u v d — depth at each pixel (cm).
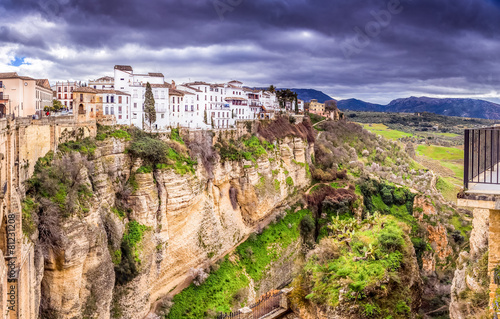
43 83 7444
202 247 6531
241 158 7769
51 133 4288
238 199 7781
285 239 8194
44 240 3706
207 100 9744
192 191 6159
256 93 11931
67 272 3866
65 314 3884
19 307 2800
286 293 4547
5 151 3075
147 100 6956
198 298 5903
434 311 5309
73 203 4034
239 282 6656
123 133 5672
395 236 4547
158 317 5225
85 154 4800
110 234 4834
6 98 5347
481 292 3186
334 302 3791
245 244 7612
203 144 6994
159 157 5806
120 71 7662
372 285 3856
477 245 3812
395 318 3788
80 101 6328
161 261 5684
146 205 5475
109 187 5125
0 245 2866
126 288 4947
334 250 4744
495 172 2098
